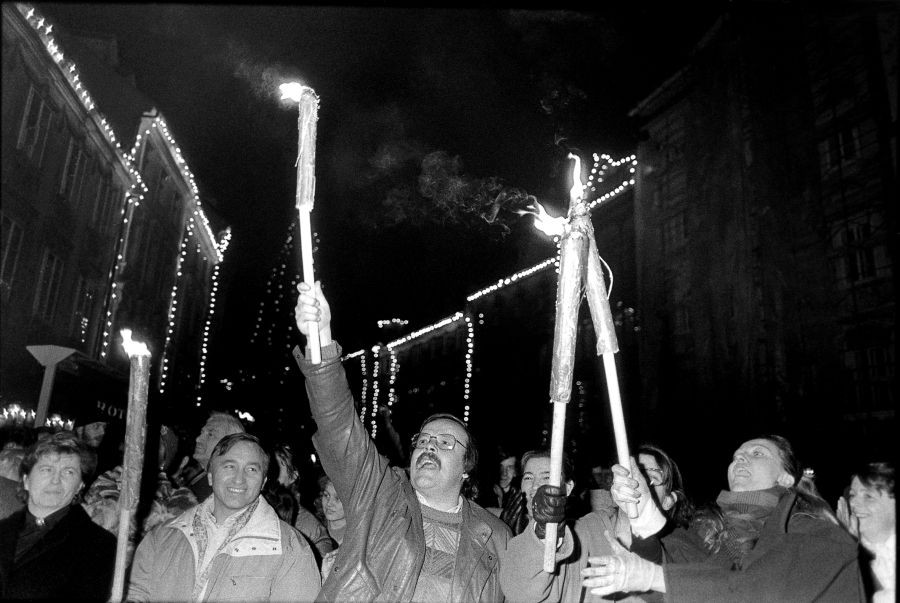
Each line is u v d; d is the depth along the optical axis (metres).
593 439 16.80
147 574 2.76
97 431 4.51
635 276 16.44
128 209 16.03
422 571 2.64
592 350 17.58
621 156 14.42
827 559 2.31
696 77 12.92
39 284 12.10
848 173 10.80
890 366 10.32
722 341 12.73
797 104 11.28
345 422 2.62
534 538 2.47
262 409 18.56
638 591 2.38
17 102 10.53
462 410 20.64
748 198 12.22
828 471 10.46
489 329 20.78
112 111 14.16
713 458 12.61
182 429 5.38
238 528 2.88
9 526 2.76
